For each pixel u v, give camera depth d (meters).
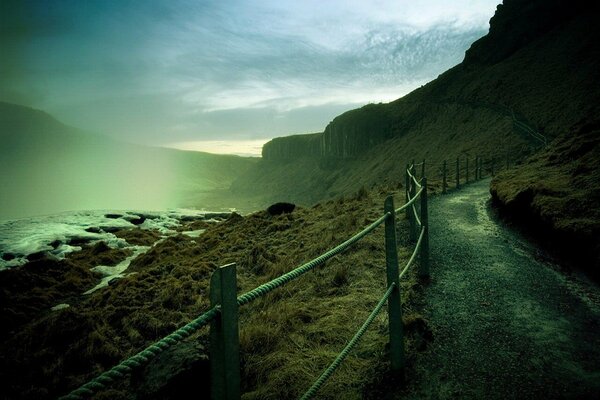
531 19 73.19
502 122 47.28
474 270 5.80
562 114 34.97
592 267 5.18
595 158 8.13
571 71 44.34
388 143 102.12
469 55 86.81
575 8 67.00
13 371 5.12
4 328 8.39
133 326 6.14
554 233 6.38
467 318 4.25
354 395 3.05
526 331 3.86
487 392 2.95
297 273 1.96
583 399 2.77
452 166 40.88
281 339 4.20
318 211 14.53
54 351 5.53
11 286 10.58
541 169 9.98
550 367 3.21
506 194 9.03
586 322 3.95
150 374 3.37
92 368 5.16
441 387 3.06
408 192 9.42
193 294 7.44
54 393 4.74
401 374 3.21
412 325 3.96
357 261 6.52
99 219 26.86
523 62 62.47
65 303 10.10
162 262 12.39
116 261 15.26
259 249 9.66
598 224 5.50
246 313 5.56
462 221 9.44
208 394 3.33
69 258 15.60
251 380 3.62
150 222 26.97
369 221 9.11
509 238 7.49
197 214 33.12
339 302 5.00
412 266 6.06
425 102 95.88
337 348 3.83
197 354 3.42
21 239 18.52
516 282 5.20
